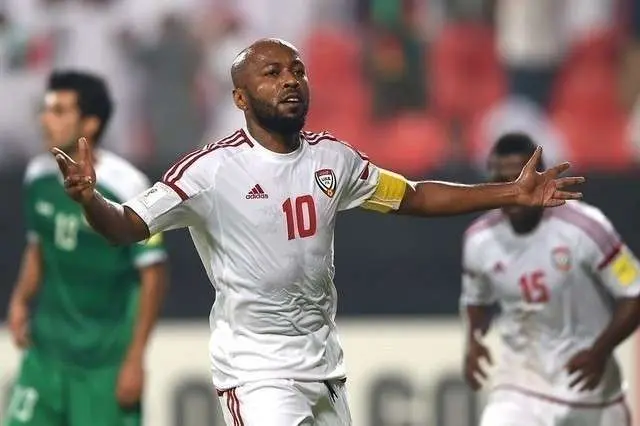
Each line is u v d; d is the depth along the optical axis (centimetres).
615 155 3594
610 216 2761
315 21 3578
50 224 2041
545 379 1955
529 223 1928
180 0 3531
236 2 3550
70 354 2058
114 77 3488
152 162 3008
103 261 2028
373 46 3569
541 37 3641
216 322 1530
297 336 1503
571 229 1912
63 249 2034
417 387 2744
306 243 1466
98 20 3512
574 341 1942
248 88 1445
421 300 2766
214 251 1491
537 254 1928
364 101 3566
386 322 2756
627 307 1902
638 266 1920
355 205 1530
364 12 3578
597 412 1955
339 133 3553
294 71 1452
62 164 1323
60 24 3500
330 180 1477
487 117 3581
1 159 3359
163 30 3519
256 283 1468
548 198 1490
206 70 3506
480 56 3619
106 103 2034
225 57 3516
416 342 2756
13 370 2664
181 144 3478
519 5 3625
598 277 1930
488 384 2712
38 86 3438
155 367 2706
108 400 2056
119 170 2022
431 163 3462
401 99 3569
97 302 2052
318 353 1515
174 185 1436
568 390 1944
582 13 3662
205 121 3491
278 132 1453
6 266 2694
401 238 2767
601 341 1897
